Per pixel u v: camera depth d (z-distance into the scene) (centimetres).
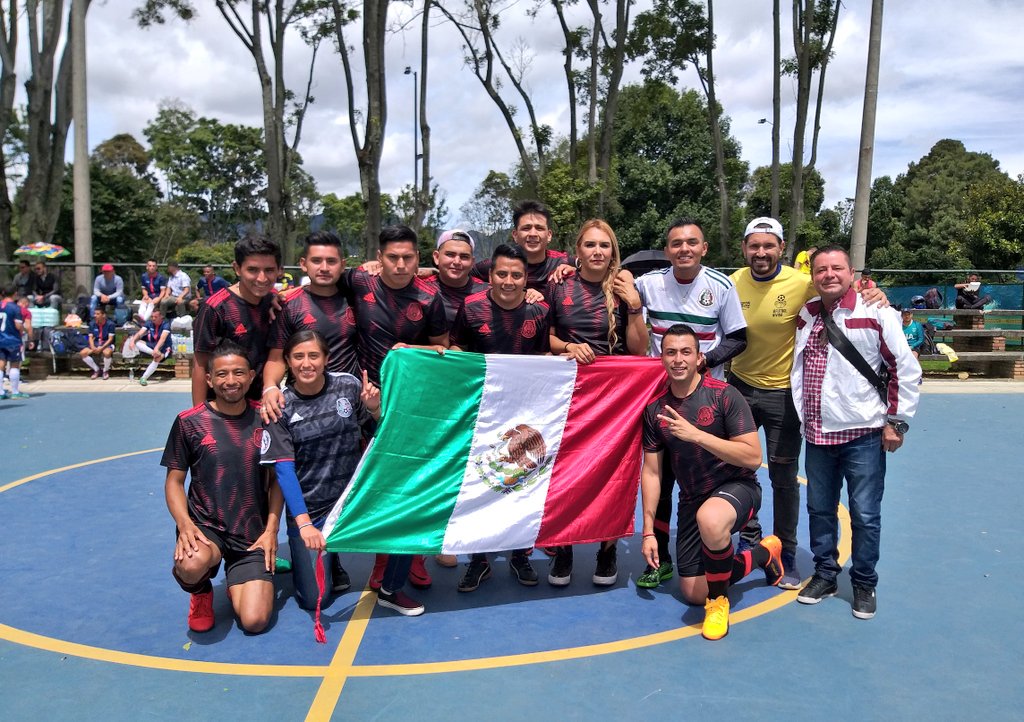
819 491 455
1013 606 450
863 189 1588
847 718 330
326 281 448
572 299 488
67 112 2138
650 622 431
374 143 1672
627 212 3978
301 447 432
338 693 350
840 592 475
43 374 1487
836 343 434
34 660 383
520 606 455
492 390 462
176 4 2155
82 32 1667
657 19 2588
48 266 1639
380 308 461
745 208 4134
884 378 434
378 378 471
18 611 441
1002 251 3606
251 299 460
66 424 1041
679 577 458
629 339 492
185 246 4853
